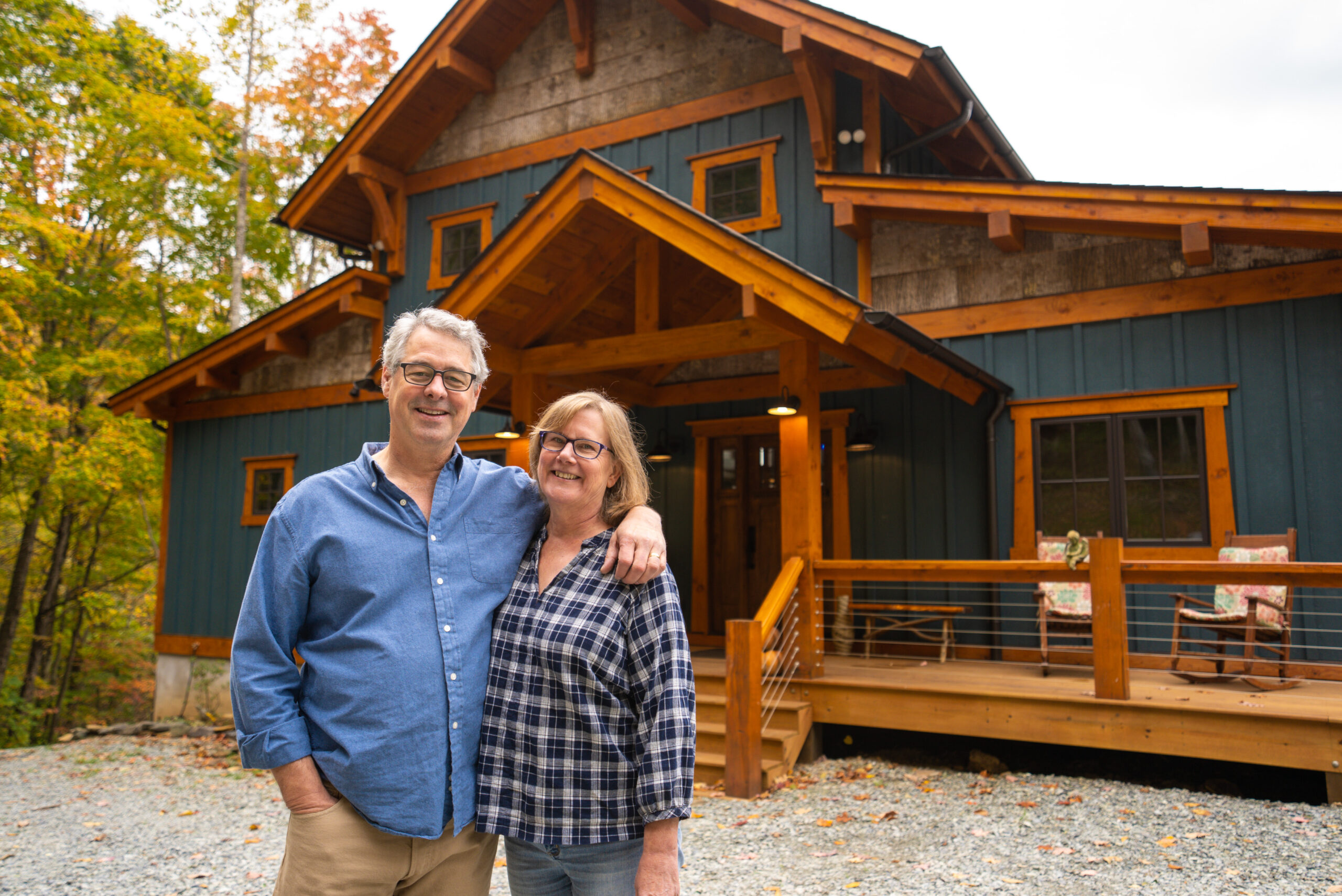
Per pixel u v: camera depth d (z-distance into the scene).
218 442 12.42
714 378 9.55
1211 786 5.51
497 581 2.13
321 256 20.30
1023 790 5.49
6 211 12.27
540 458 2.18
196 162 14.65
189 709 11.79
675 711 1.93
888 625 8.45
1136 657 7.32
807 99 8.72
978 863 4.22
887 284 8.51
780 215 9.09
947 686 6.16
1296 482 6.79
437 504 2.12
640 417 10.16
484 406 8.24
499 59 11.27
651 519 2.12
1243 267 7.11
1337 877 3.83
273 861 4.87
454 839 2.02
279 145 17.72
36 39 13.46
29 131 13.69
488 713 2.04
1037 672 7.14
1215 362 7.16
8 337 12.27
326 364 11.70
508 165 11.01
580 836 1.91
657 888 1.84
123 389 14.07
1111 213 7.11
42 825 5.94
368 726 1.92
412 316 2.18
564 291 7.51
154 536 17.09
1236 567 5.38
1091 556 5.75
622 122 10.25
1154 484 7.33
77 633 17.17
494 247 6.92
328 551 2.00
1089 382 7.62
